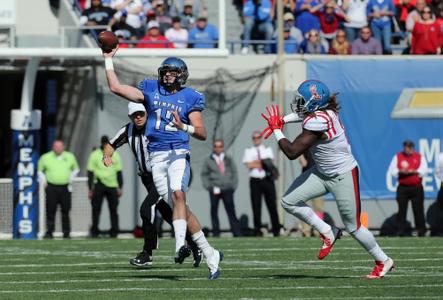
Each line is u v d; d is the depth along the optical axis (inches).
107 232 2738.7
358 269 1563.7
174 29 2866.6
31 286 1332.4
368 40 2938.0
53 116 2994.6
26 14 2810.0
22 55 2486.5
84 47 2785.4
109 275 1473.9
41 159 2620.6
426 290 1257.4
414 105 2898.6
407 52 3051.2
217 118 2842.0
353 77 2874.0
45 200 2669.8
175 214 1304.1
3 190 2655.0
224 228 2807.6
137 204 2760.8
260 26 2960.1
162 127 1339.8
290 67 2864.2
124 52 2498.8
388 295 1208.8
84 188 2719.0
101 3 2832.2
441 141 2903.5
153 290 1266.0
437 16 3053.6
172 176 1323.8
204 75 2837.1
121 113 2802.7
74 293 1238.9
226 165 2682.1
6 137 3260.3
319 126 1295.5
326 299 1169.4
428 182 2878.9
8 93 3265.3
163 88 1348.4
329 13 2979.8
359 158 2869.1
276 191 2790.4
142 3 2918.3
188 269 1562.5
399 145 2891.2
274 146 2839.6
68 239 2511.1
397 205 2871.6
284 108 2854.3
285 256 1850.4
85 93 2844.5
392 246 2133.4
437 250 2000.5
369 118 2876.5
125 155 2758.4
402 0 3090.6
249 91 2856.8
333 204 2829.7
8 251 2031.3
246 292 1241.4
